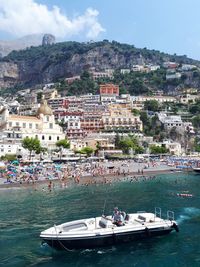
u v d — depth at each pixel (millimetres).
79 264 53750
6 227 71500
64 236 57375
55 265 53375
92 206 92000
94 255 57031
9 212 84938
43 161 193875
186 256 56531
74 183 138125
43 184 134250
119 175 164875
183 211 85312
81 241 58156
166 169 190250
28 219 77938
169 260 55000
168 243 61906
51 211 85938
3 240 63625
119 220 62750
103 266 53125
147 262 54375
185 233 67125
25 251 58656
